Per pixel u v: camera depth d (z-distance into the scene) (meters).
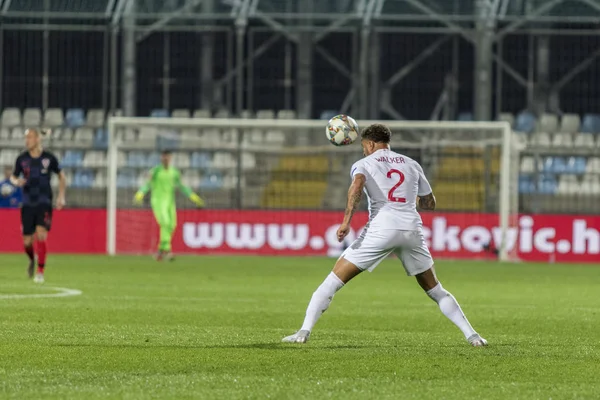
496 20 108.25
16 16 108.56
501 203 101.69
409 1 108.81
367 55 109.56
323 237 103.94
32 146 63.00
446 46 112.75
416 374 27.52
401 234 32.41
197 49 112.88
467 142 105.81
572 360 30.81
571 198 109.88
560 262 102.06
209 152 109.62
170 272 76.88
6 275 69.81
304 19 109.94
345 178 109.19
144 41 112.81
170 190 93.12
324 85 113.19
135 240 104.62
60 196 63.91
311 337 36.12
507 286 68.06
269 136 112.38
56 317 42.69
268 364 28.98
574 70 112.69
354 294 59.44
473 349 33.00
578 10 108.62
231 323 41.59
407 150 108.44
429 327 41.16
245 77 112.94
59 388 24.61
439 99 112.81
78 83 110.31
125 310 46.50
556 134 113.00
